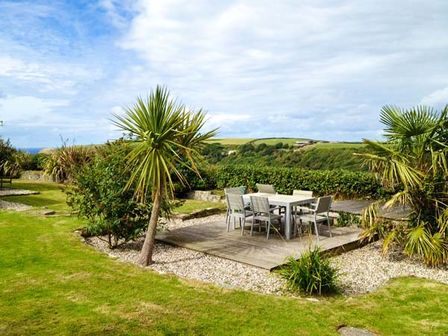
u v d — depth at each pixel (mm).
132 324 3881
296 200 7957
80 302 4414
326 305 4551
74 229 8180
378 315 4297
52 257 6199
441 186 6484
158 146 6039
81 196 7406
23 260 6023
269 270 5879
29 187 16672
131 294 4691
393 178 6562
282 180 12820
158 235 8109
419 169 6672
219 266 6199
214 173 14711
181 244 7355
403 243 6680
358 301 4711
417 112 6734
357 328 3967
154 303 4426
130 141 6508
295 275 5078
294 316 4180
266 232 8383
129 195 6992
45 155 21516
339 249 7137
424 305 4609
